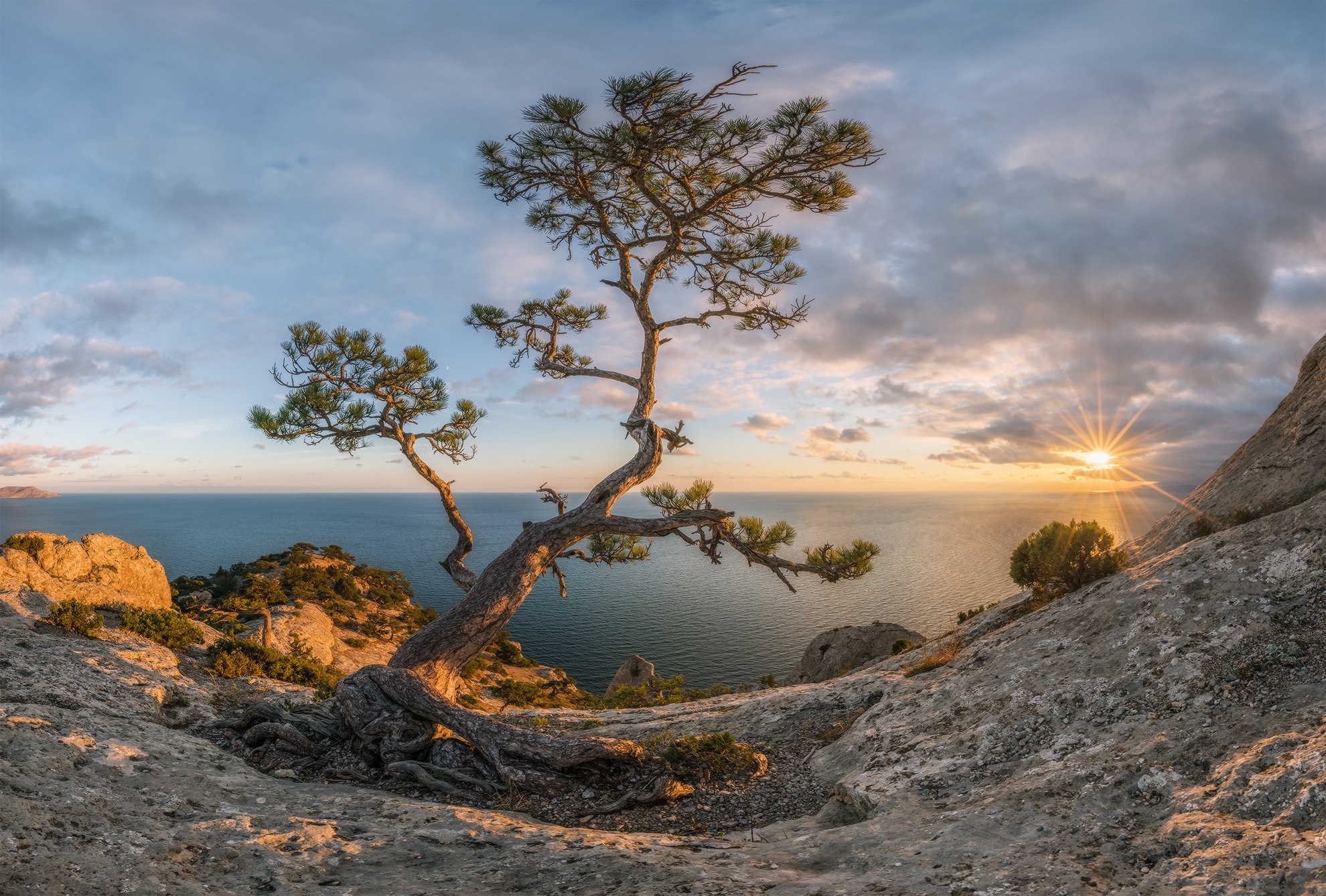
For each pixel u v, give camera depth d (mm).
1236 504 15477
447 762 11602
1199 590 10617
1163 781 6863
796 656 119625
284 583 63750
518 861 6828
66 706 12055
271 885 6203
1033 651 11805
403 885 6285
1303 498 13617
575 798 10594
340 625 58594
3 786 7320
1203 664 8914
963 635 17859
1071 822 6590
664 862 6668
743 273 16562
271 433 15852
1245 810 5914
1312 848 5043
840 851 7043
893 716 11906
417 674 13172
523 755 11344
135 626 18734
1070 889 5297
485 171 15148
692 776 10922
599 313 19188
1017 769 8484
